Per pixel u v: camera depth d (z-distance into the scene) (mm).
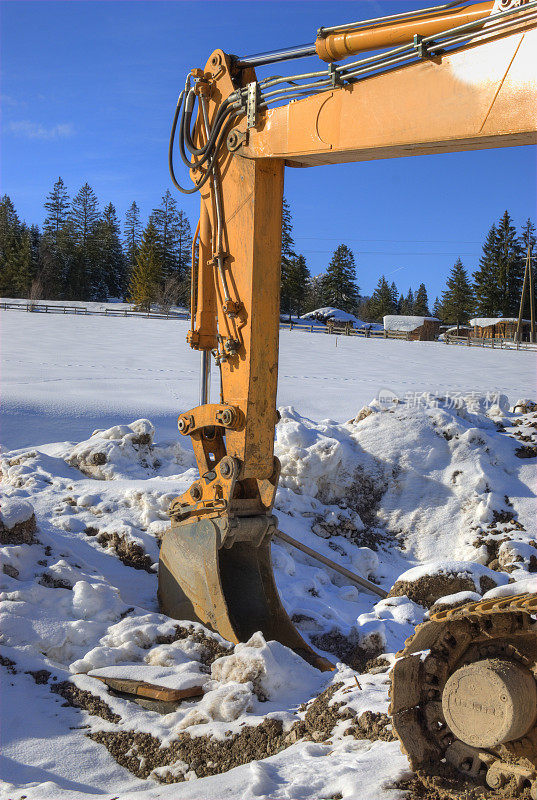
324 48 5672
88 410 20250
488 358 47031
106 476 10734
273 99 6199
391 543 10586
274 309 6695
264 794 3828
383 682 5152
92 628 6531
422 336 71562
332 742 4477
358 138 5559
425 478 11203
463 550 10047
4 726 5195
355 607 8602
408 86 5227
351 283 107750
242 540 6898
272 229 6621
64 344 41750
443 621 3822
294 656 6027
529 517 10453
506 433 12500
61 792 4309
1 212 121750
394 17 5285
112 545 8430
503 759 3656
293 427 11547
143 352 39312
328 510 10805
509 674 3537
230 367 6805
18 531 7531
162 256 106188
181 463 11844
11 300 86438
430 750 3883
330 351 46812
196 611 6891
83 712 5520
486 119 4820
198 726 5098
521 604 3580
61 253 113500
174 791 4176
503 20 4734
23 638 6234
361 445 11680
